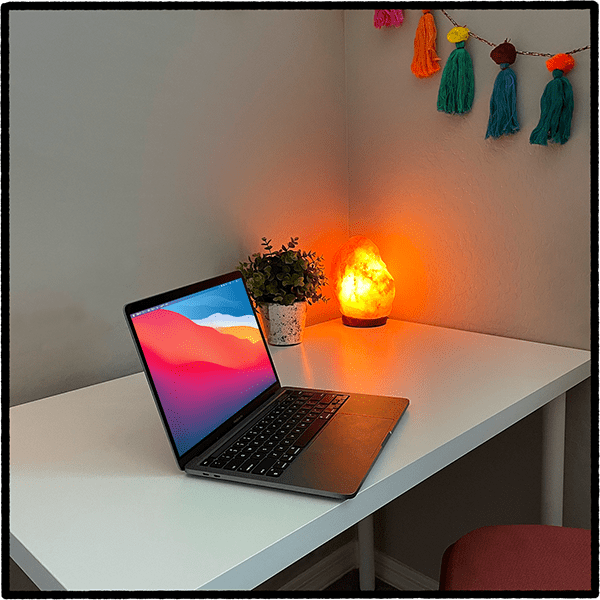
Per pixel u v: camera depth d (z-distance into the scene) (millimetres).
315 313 1697
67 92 1165
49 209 1163
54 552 681
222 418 936
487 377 1196
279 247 1583
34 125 1128
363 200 1716
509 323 1471
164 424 826
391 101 1602
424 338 1485
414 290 1641
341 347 1435
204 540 694
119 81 1233
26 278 1146
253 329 1122
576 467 1402
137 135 1272
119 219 1264
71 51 1163
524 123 1370
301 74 1576
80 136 1190
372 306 1574
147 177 1299
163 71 1301
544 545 990
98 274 1246
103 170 1229
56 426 1035
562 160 1325
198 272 1415
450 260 1551
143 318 852
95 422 1050
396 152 1614
